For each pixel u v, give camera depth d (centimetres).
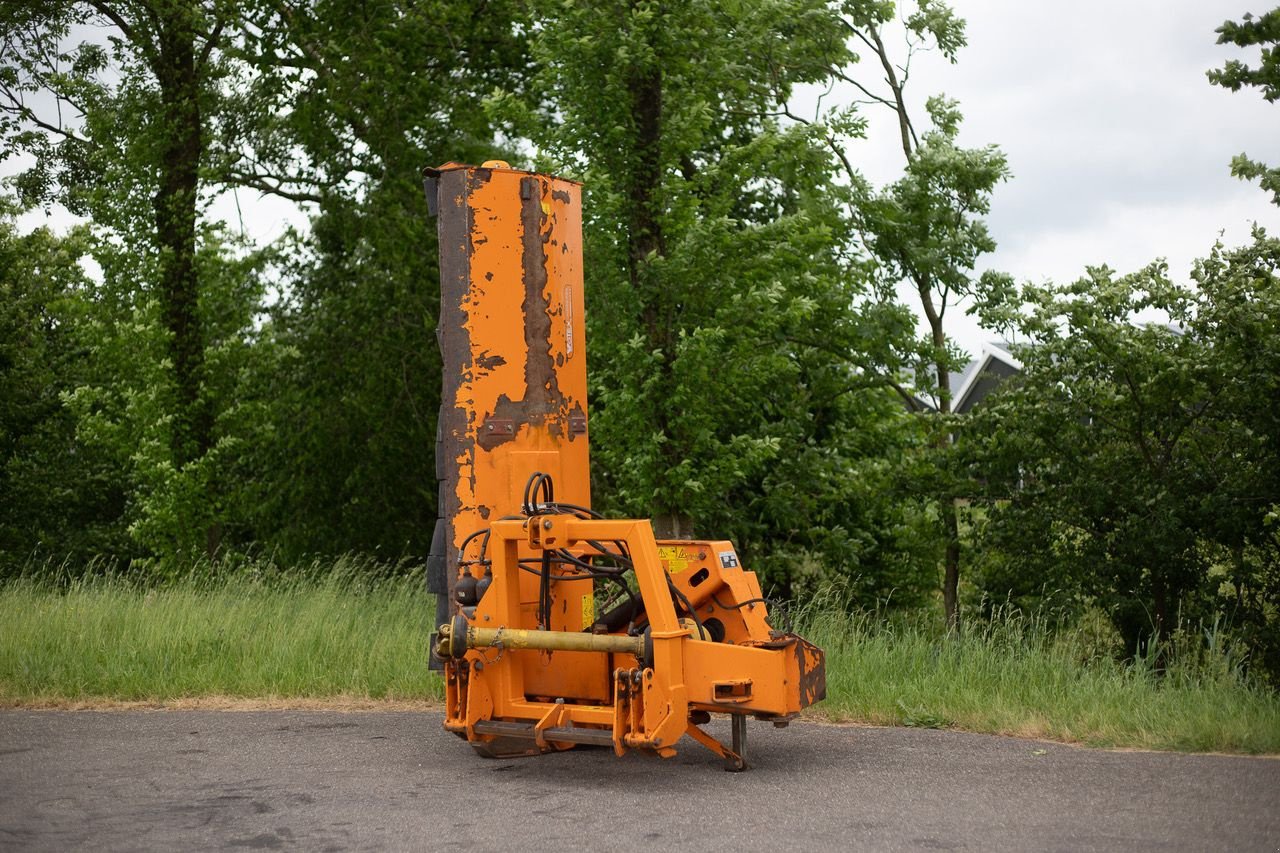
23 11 2230
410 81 2231
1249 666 1368
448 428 770
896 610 2048
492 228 771
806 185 1855
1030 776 645
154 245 2166
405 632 1104
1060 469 1606
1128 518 1529
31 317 2995
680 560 713
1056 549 1611
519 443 767
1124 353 1509
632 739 654
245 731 829
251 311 2338
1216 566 1558
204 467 2059
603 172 1479
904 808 584
